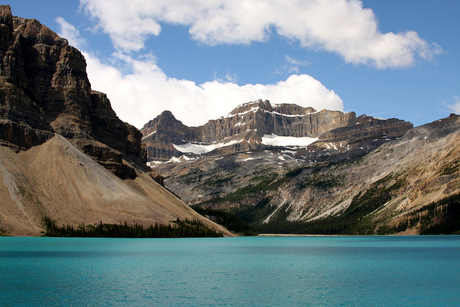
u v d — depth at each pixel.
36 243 136.62
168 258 109.44
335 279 79.75
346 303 60.53
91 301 58.72
